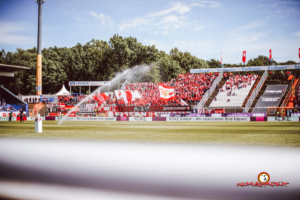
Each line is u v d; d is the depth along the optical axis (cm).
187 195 782
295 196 792
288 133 2130
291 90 5269
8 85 8888
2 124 3703
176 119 4641
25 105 6016
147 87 6381
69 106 5803
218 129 2581
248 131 2330
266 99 5200
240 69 5806
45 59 8338
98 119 5000
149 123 3838
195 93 5772
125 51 7450
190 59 10806
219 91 5750
